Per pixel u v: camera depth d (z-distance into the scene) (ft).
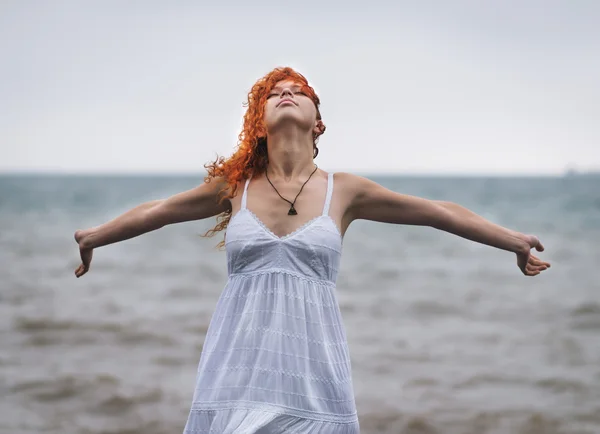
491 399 31.37
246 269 11.79
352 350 40.42
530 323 47.96
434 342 42.39
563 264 79.71
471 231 12.58
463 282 67.72
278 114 12.14
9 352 38.81
